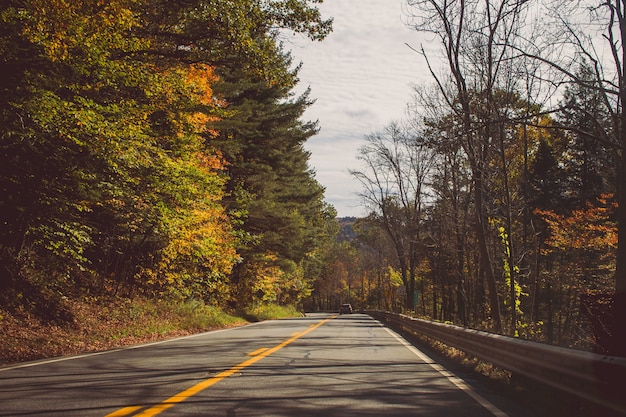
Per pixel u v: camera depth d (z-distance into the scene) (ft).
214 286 102.06
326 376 31.50
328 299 490.49
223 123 98.89
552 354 23.52
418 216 143.64
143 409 21.24
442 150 49.80
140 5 50.70
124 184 56.54
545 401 23.17
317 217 206.59
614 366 18.20
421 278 216.74
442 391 27.86
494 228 99.91
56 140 46.11
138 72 51.62
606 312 36.45
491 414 22.20
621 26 40.06
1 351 39.17
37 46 41.52
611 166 81.56
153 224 68.03
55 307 53.98
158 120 63.36
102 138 46.19
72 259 66.13
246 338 61.36
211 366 34.88
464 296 121.80
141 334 61.72
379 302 290.56
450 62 61.11
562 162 137.69
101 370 32.37
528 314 123.95
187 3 51.65
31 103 41.50
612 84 40.65
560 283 115.14
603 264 110.52
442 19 60.34
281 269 161.48
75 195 51.16
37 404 21.99
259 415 20.71
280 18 53.31
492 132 63.67
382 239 224.12
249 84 112.06
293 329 83.05
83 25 41.96
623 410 17.49
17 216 49.67
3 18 39.11
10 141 42.93
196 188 66.85
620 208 39.06
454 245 131.64
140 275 80.79
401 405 23.58
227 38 52.85
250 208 123.03
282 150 139.33
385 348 52.19
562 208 127.75
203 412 21.01
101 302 67.26
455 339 45.68
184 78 59.26
